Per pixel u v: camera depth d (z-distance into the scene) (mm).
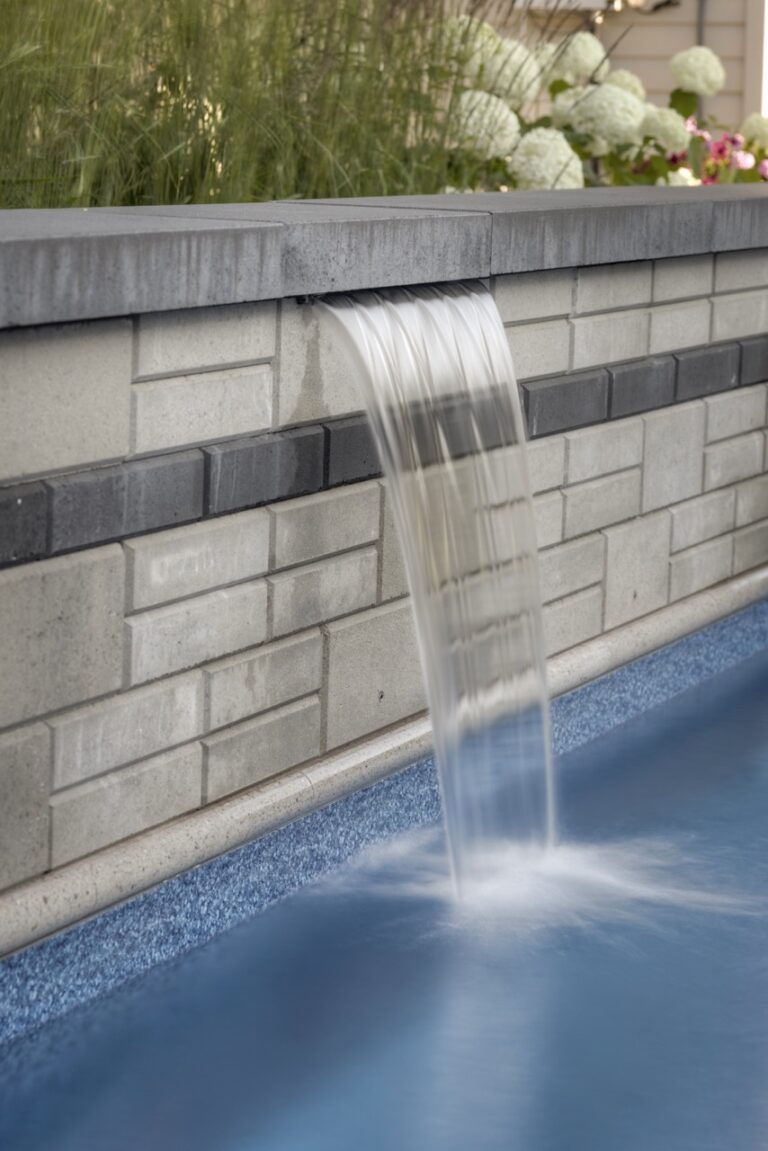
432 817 4895
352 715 4496
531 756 4695
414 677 4715
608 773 5254
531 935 4113
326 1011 3703
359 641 4465
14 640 3426
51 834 3602
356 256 4145
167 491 3777
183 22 5410
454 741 4344
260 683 4145
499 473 4605
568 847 4672
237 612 4035
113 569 3652
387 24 6113
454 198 5316
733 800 5035
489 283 4797
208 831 3949
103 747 3699
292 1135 3203
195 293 3680
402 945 4047
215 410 3898
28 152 4852
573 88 7887
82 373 3504
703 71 8859
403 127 6285
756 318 6254
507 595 4613
